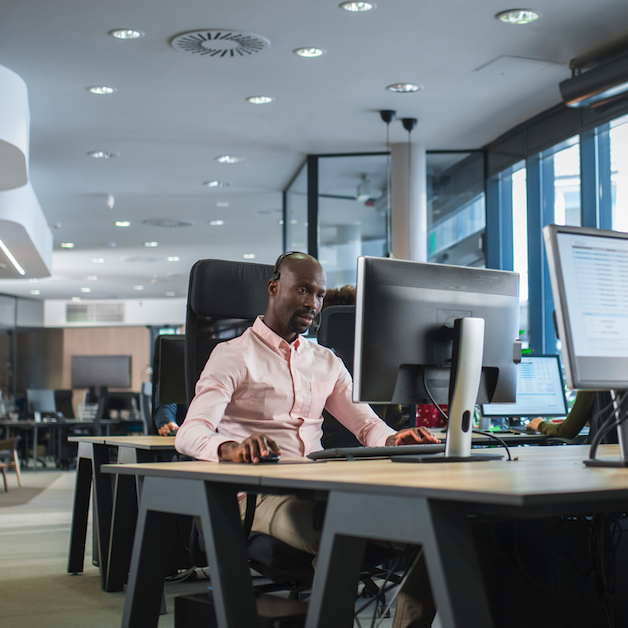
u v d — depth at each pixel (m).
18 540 4.82
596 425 2.21
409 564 1.96
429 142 7.30
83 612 3.02
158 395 3.63
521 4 4.57
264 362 2.11
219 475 1.43
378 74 5.64
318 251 7.59
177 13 4.65
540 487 1.14
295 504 1.83
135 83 5.76
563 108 6.20
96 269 14.02
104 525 3.50
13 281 15.09
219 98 6.10
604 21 4.80
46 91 5.89
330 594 1.27
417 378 1.90
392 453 1.91
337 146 7.40
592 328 1.62
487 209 7.43
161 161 7.80
